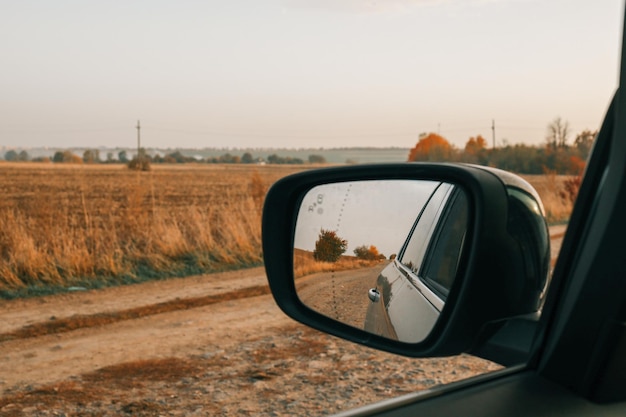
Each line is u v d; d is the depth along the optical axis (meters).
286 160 132.38
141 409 4.25
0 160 105.31
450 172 1.45
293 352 5.65
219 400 4.40
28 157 115.31
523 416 0.98
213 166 111.19
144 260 11.32
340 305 1.79
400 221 1.97
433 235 1.97
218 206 15.19
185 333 6.69
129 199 14.21
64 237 11.03
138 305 8.38
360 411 0.95
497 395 1.03
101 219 13.20
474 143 45.12
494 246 1.24
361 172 1.88
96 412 4.22
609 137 1.12
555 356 1.09
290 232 1.94
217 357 5.61
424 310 1.75
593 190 1.14
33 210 12.62
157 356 5.73
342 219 1.88
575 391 1.07
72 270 10.07
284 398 4.41
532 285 1.30
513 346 1.22
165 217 13.62
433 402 0.99
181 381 4.89
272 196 1.93
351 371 4.99
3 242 10.50
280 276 1.91
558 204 12.92
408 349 1.58
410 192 1.96
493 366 5.05
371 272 1.87
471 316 1.24
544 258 1.33
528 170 26.48
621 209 1.04
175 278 10.72
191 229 13.02
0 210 12.02
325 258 1.84
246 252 12.35
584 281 1.07
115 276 10.34
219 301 8.59
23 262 9.91
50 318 7.62
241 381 4.84
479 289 1.23
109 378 5.04
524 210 1.31
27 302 8.66
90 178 50.69
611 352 1.03
